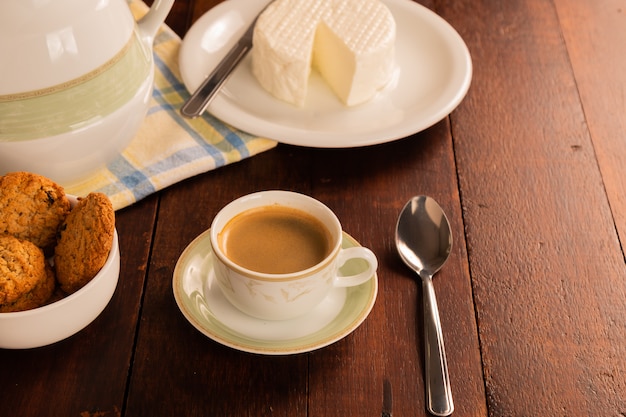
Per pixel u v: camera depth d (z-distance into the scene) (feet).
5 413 2.36
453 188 2.89
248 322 2.46
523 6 3.59
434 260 2.68
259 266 2.45
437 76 3.19
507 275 2.68
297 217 2.55
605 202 2.88
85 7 2.52
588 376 2.48
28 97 2.51
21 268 2.36
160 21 2.84
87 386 2.41
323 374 2.45
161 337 2.51
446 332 2.54
